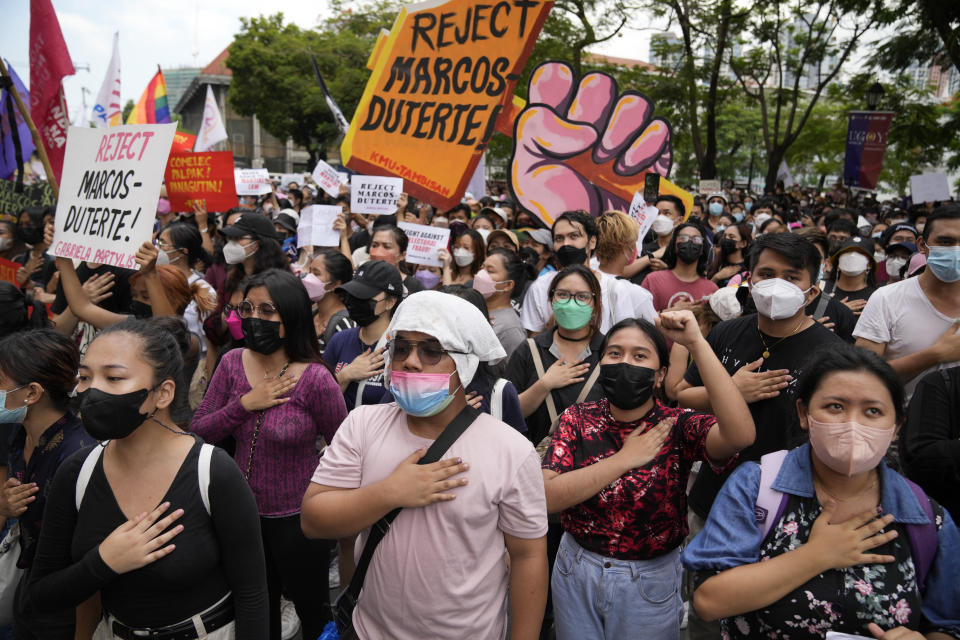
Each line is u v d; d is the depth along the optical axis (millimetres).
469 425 2031
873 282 5266
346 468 2064
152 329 2025
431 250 6480
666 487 2549
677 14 23703
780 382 2910
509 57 5379
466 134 5547
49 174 4984
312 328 3193
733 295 4109
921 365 3092
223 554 2078
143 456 2016
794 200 24328
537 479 2031
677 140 28891
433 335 1884
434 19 5602
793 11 23172
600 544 2594
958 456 2363
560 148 7152
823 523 1859
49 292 6098
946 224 3129
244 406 3018
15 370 2490
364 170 5895
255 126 63750
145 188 3506
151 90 11633
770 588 1825
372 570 2018
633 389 2518
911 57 16719
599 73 7051
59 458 2561
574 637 2637
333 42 34594
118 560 1873
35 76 5855
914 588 1791
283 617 3670
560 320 3455
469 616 1954
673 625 2631
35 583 2039
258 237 4953
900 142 21516
